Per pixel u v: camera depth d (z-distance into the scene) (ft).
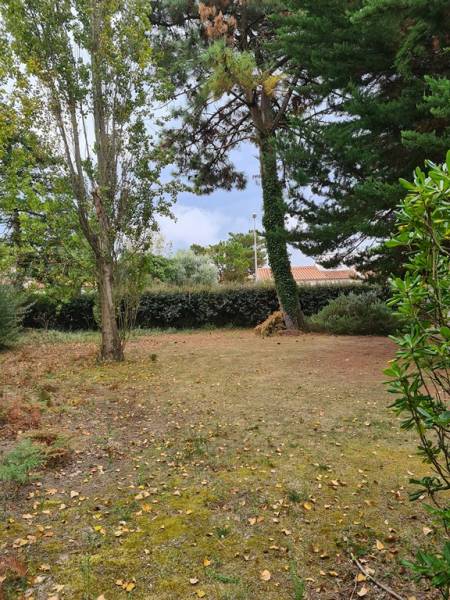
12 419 14.15
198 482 10.12
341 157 23.79
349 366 22.82
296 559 7.30
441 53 20.71
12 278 34.55
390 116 20.68
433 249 4.62
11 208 30.55
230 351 29.50
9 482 10.06
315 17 22.44
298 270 122.62
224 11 37.40
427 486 5.34
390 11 18.20
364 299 40.34
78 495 9.62
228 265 113.60
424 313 4.83
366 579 6.77
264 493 9.47
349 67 22.81
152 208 25.46
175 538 7.95
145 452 12.05
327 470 10.45
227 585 6.71
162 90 25.41
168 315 48.65
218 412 15.42
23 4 22.47
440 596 6.34
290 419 14.34
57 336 39.99
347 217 25.05
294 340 34.86
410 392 5.04
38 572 7.06
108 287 26.18
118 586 6.74
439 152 19.67
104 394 18.33
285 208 28.12
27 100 22.84
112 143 24.91
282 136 25.61
